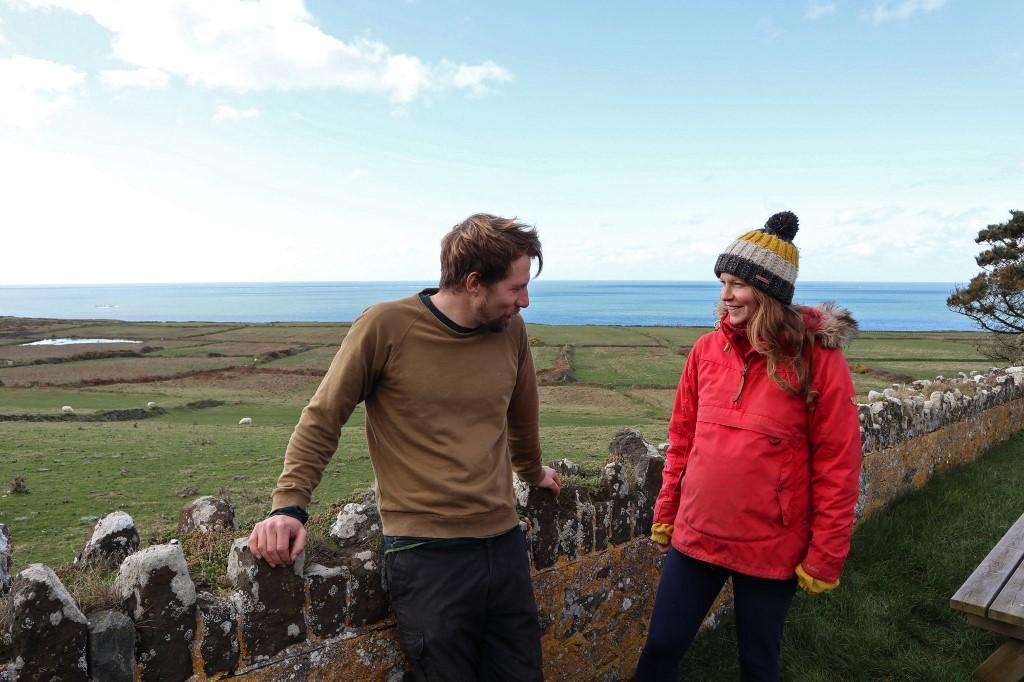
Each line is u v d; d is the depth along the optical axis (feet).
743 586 8.54
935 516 19.25
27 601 5.25
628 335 270.87
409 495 7.09
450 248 7.00
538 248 7.23
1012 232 88.17
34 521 27.58
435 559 7.04
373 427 7.44
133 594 5.96
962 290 93.71
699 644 12.55
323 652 7.18
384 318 7.02
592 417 92.73
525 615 7.70
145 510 29.50
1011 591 11.30
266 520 6.67
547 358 185.68
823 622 13.10
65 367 165.48
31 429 57.57
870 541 17.08
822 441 8.15
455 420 7.22
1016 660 11.25
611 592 11.21
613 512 11.15
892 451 20.84
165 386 133.90
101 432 57.11
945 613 13.66
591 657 10.93
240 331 304.91
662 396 122.31
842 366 8.14
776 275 8.03
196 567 7.36
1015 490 21.74
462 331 7.18
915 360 173.17
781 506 8.25
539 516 9.74
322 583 7.17
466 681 7.20
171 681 6.06
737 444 8.37
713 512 8.46
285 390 130.31
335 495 32.94
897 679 11.84
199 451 47.21
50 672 5.35
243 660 6.56
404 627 7.18
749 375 8.54
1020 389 34.17
